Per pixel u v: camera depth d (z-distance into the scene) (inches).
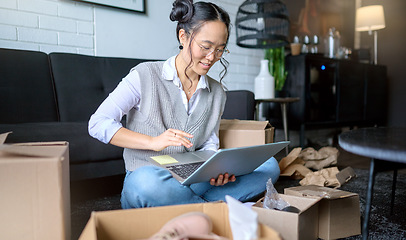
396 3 177.8
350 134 35.1
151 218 26.7
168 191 36.8
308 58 122.6
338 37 152.2
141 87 42.8
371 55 178.4
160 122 43.4
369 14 160.6
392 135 33.4
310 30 152.5
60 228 26.1
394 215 52.2
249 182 45.4
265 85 108.4
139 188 37.0
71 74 74.4
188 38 41.6
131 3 94.3
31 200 25.5
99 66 79.5
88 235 23.9
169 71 44.9
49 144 31.9
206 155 44.2
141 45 98.1
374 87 157.3
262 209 36.3
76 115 72.7
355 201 44.0
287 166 81.7
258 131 55.4
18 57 68.5
